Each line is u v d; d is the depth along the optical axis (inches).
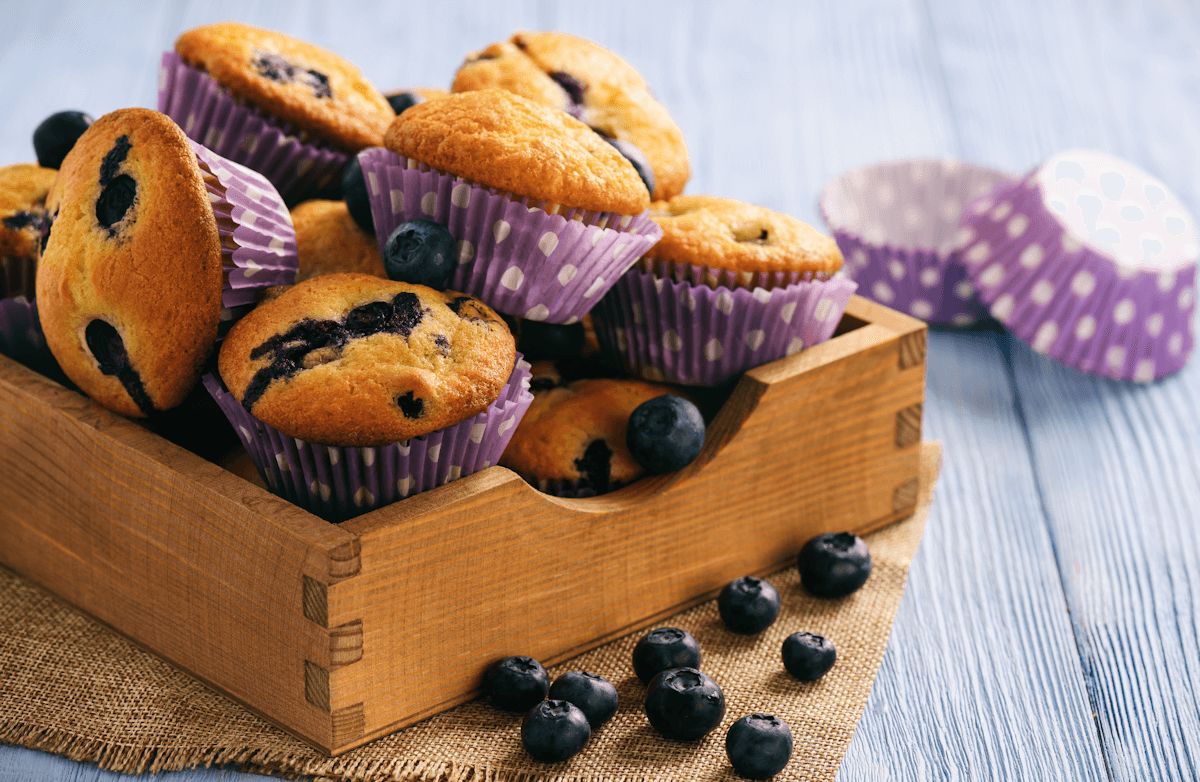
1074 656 33.6
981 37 49.3
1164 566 35.1
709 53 47.8
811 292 33.6
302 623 31.0
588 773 31.5
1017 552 35.2
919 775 31.9
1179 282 38.7
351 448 31.2
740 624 33.2
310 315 31.5
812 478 34.3
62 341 32.1
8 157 41.1
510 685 31.9
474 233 32.5
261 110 34.0
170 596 32.1
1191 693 33.2
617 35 48.3
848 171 41.5
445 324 31.8
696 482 33.2
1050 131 45.1
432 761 31.5
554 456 33.1
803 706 32.4
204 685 32.3
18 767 31.6
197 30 34.3
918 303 39.8
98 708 32.0
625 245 32.9
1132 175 39.8
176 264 31.4
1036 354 39.6
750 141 44.4
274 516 31.0
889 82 46.7
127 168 31.6
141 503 31.9
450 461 31.7
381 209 33.1
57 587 33.3
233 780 31.4
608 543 32.7
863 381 34.3
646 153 34.9
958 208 41.6
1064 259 38.6
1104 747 32.4
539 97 34.8
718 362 34.0
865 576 33.9
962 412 38.1
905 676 33.2
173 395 31.8
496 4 48.9
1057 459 37.1
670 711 31.7
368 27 46.6
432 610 31.6
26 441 32.8
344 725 31.3
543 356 34.1
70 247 31.8
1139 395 38.6
